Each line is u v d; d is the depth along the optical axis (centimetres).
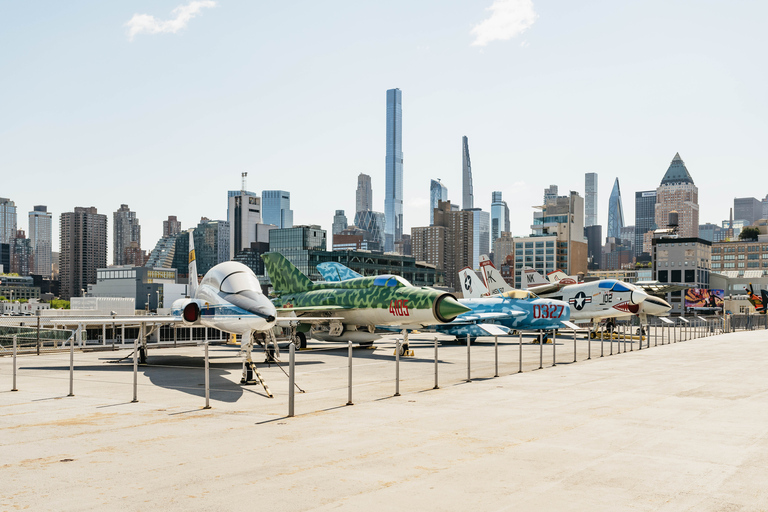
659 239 15588
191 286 3003
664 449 1136
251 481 922
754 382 2147
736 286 15888
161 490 880
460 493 866
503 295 4769
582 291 5494
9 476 955
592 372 2484
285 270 4578
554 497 851
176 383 2119
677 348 4041
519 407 1595
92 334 5703
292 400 1467
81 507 807
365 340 3841
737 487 903
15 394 1856
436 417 1446
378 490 877
